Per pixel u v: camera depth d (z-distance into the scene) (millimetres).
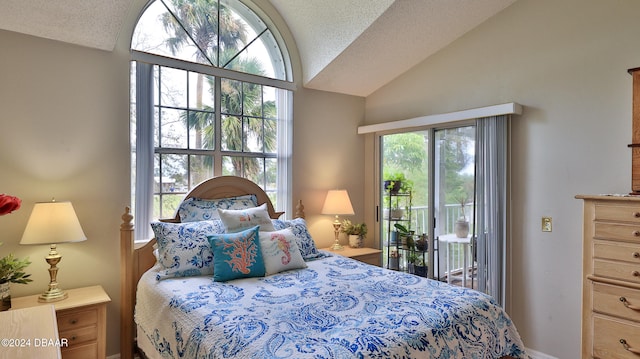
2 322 1429
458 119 3191
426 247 3611
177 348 1774
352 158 4176
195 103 3135
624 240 2031
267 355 1344
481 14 3113
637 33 2412
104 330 2346
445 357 1553
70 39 2551
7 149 2367
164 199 2975
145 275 2547
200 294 2039
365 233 3910
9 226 2375
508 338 1892
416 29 3172
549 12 2812
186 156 3086
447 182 3443
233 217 2691
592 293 2152
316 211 3879
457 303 1851
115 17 2541
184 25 3096
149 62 2867
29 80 2436
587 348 2168
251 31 3506
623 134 2459
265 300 1924
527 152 2906
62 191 2539
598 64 2570
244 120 3420
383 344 1432
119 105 2744
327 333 1509
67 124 2559
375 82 3967
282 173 3631
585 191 2619
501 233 2955
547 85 2814
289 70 3715
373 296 1966
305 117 3795
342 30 3250
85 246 2607
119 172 2740
